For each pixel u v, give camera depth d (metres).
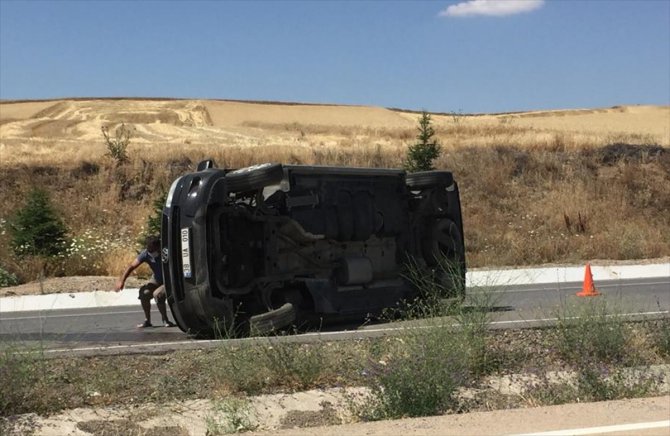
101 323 15.32
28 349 9.71
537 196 36.12
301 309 13.16
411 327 10.64
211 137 53.62
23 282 23.36
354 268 13.49
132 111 80.38
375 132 55.66
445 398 8.25
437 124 61.19
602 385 8.74
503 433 6.56
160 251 13.88
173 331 13.81
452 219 15.12
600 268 24.84
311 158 38.03
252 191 12.84
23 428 7.70
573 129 61.53
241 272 12.65
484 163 38.53
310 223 13.20
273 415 8.26
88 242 26.25
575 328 10.50
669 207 36.12
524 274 22.86
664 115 90.56
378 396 8.33
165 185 34.94
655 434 6.43
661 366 9.88
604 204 35.34
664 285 20.53
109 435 7.64
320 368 9.32
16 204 32.72
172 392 8.73
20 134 58.22
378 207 14.08
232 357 9.48
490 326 11.34
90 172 35.69
